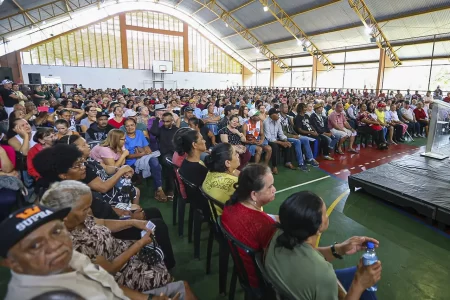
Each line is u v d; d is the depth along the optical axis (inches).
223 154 72.5
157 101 380.5
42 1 491.8
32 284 27.2
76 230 47.9
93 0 629.0
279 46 781.3
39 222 26.8
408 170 144.6
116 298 36.6
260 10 641.6
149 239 54.9
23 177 116.7
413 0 432.1
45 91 478.6
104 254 49.9
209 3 724.0
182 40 951.6
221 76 1047.6
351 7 479.2
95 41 812.0
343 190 142.9
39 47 735.1
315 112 219.6
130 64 877.2
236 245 50.8
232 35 853.8
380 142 242.4
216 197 70.6
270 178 54.1
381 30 528.1
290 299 39.5
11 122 122.3
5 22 507.8
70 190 46.4
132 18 856.9
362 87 676.1
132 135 136.0
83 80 807.7
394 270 81.0
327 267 39.4
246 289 54.0
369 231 103.5
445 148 183.6
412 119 288.4
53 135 101.7
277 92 684.7
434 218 104.5
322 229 43.9
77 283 30.6
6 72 522.0
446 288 73.9
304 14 581.6
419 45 523.2
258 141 172.2
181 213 96.4
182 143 86.6
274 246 43.6
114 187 82.9
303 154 191.9
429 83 528.1
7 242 25.4
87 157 92.1
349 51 642.8
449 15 424.5
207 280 76.7
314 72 740.0
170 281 57.9
